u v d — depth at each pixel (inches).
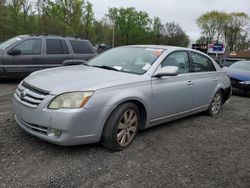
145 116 176.6
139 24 2898.6
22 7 1397.6
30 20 1392.7
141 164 149.1
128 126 165.0
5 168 133.5
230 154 173.6
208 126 227.3
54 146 159.0
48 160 144.0
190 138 195.2
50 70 180.5
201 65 234.5
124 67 186.1
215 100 257.8
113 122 153.7
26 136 169.2
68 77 159.3
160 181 134.3
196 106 227.8
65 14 1681.8
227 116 266.4
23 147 155.2
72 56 390.3
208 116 257.3
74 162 144.3
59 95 141.2
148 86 173.0
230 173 148.8
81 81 152.0
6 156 144.3
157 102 180.7
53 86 146.2
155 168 146.3
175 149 173.2
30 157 145.3
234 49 3186.5
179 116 211.5
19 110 153.4
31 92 149.7
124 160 151.6
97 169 139.7
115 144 157.3
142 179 134.6
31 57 358.6
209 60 249.4
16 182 123.6
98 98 146.3
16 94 162.6
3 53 344.2
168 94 188.1
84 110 141.4
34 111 143.5
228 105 324.2
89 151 157.5
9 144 157.5
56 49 378.9
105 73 171.3
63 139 140.1
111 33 2699.3
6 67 344.5
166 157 160.6
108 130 153.7
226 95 274.5
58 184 124.6
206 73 236.2
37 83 152.6
